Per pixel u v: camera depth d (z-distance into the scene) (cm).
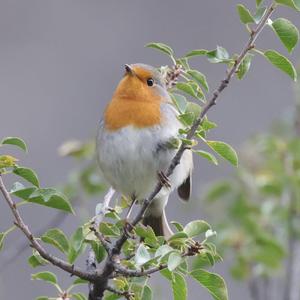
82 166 1302
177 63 867
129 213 972
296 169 1266
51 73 1911
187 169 972
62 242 782
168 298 1098
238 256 1195
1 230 1562
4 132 1805
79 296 791
